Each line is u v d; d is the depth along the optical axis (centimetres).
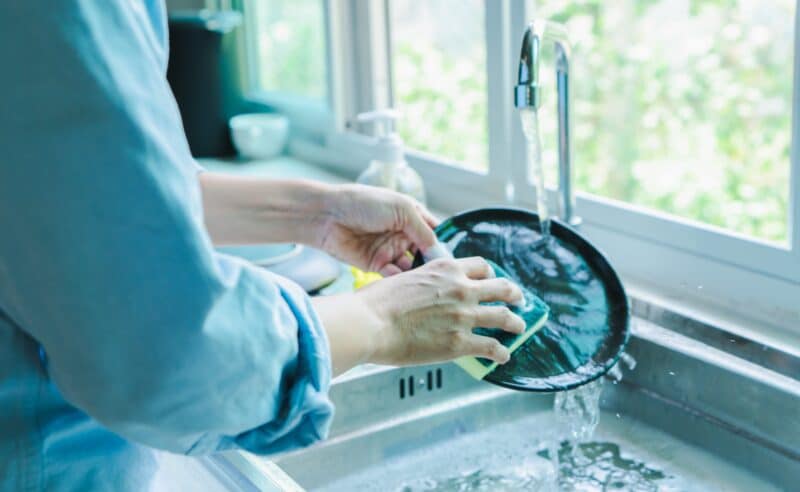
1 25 57
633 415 117
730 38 317
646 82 338
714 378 109
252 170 188
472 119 257
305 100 198
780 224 313
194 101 196
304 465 110
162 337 61
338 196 99
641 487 104
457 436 116
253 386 67
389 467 111
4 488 71
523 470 109
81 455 73
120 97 59
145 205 60
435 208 164
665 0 327
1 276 62
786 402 103
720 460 107
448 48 240
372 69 180
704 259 122
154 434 66
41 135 58
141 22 63
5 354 68
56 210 59
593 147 346
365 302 78
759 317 116
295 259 131
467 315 82
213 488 88
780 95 311
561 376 93
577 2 333
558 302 102
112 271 60
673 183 336
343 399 114
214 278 62
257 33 209
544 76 208
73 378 62
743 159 322
